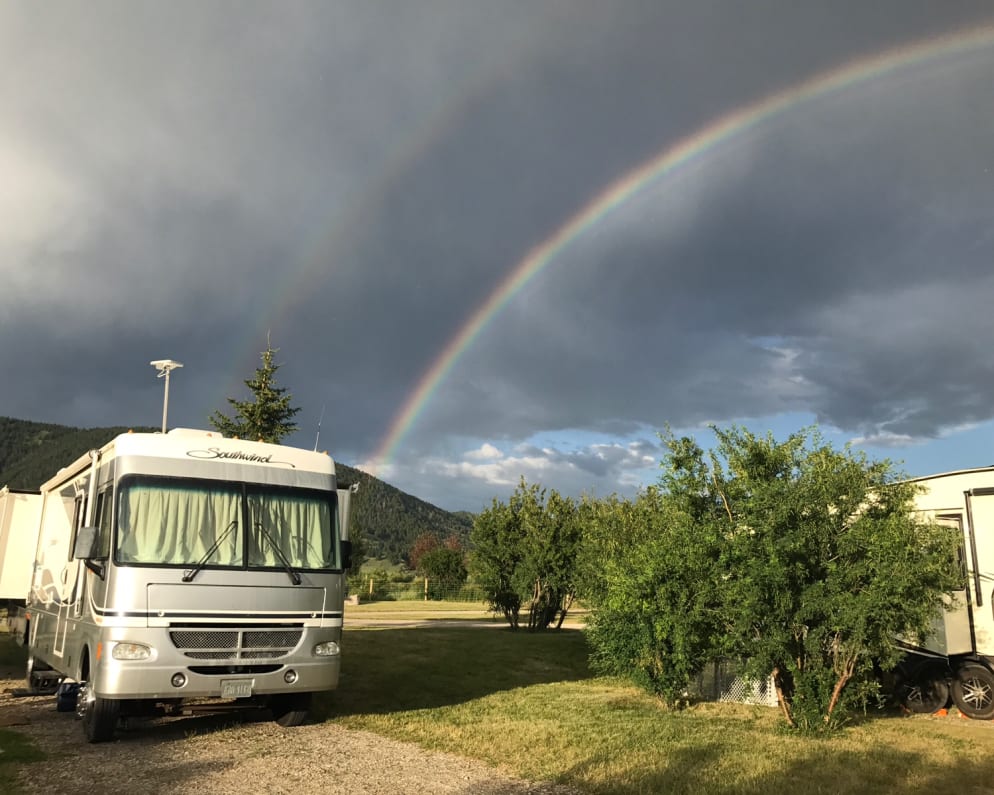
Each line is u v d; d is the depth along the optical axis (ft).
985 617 38.52
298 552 30.71
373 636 63.10
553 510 74.54
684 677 37.09
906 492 31.19
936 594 29.43
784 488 29.43
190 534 28.84
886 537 28.81
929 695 39.29
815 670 30.83
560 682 48.06
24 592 46.32
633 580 35.81
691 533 33.01
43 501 43.93
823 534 29.53
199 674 27.37
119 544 27.61
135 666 26.37
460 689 43.88
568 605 74.23
